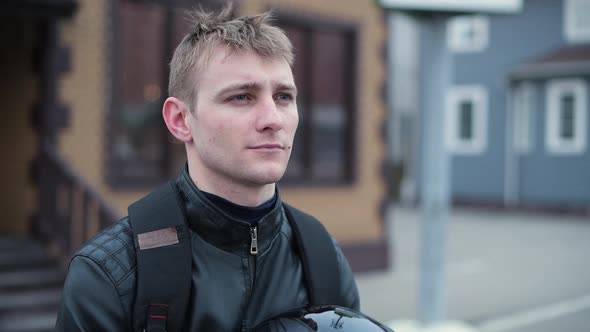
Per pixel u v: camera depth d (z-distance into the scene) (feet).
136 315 3.80
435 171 16.75
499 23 70.28
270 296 4.19
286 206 4.67
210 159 4.00
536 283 28.76
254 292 4.15
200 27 4.17
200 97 4.01
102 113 21.74
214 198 4.11
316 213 28.37
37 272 17.44
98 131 21.66
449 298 25.35
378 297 24.89
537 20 68.59
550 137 66.64
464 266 33.55
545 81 66.85
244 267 4.13
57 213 18.67
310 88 28.27
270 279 4.25
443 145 16.80
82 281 3.80
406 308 22.95
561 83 65.92
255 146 3.91
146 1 22.90
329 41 29.04
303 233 4.54
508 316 22.41
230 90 3.90
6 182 20.34
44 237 18.99
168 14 23.50
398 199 76.07
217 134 3.93
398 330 16.62
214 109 3.94
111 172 21.93
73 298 3.78
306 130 28.25
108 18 21.86
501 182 69.62
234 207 4.11
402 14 16.56
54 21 20.38
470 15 16.46
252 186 4.07
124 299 3.83
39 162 19.85
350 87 29.66
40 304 16.60
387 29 30.81
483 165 70.90
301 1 27.55
